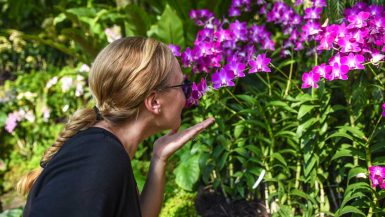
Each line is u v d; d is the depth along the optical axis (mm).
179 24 3408
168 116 1488
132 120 1460
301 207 2582
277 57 3359
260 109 2547
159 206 1707
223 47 2740
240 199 2818
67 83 4141
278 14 2803
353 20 2100
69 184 1223
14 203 3553
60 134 1455
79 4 5230
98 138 1327
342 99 2863
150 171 1696
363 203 2285
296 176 2582
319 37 2314
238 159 2818
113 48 1422
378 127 2395
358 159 2547
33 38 4219
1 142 4168
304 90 2721
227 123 2984
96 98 1442
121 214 1304
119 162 1297
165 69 1432
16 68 5938
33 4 6086
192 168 2984
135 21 3686
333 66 2096
